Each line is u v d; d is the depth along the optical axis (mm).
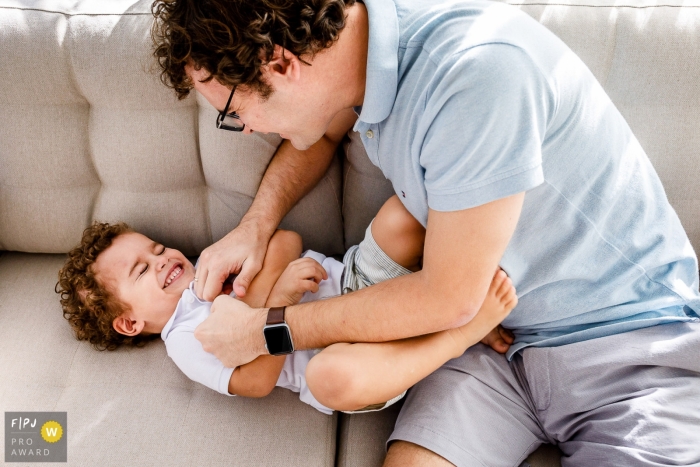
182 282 1332
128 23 1142
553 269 926
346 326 922
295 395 1164
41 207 1300
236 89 741
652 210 951
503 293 950
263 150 1232
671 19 1081
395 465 968
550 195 827
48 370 1198
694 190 1146
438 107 682
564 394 991
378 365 951
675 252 971
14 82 1149
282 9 661
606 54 1096
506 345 1104
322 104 788
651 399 908
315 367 965
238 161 1234
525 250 910
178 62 736
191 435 1079
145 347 1279
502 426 1023
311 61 719
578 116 770
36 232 1339
